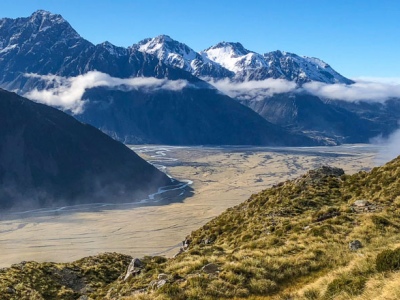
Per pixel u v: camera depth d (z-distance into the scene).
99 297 28.52
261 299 19.91
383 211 30.92
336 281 17.91
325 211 32.97
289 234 30.11
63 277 36.06
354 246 24.59
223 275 21.97
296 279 21.86
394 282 15.80
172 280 22.83
